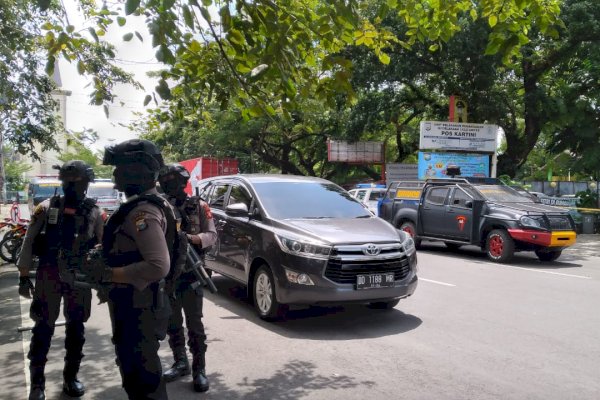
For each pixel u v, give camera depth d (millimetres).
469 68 18516
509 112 20828
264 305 6531
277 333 6023
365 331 6117
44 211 4004
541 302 7727
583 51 18391
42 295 3992
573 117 18812
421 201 14031
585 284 9242
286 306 6324
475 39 17328
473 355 5270
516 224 11586
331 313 6957
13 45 8359
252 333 6016
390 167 28344
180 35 3926
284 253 6141
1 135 10625
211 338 5816
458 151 20594
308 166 37281
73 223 3949
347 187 34281
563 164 22859
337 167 35281
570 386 4465
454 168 15289
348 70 4137
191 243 4449
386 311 7082
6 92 9328
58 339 5840
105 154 2920
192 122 6078
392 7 4887
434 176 20438
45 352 4023
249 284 6824
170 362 5102
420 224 14023
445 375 4719
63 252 3932
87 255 2930
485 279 9703
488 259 12562
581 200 21219
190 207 4566
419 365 4980
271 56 3850
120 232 2807
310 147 36406
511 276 10078
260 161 41438
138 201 2844
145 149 2928
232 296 7887
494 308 7305
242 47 4031
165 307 2969
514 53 4805
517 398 4211
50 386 4473
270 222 6668
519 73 20188
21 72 9516
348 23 4008
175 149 36688
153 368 2896
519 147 21766
